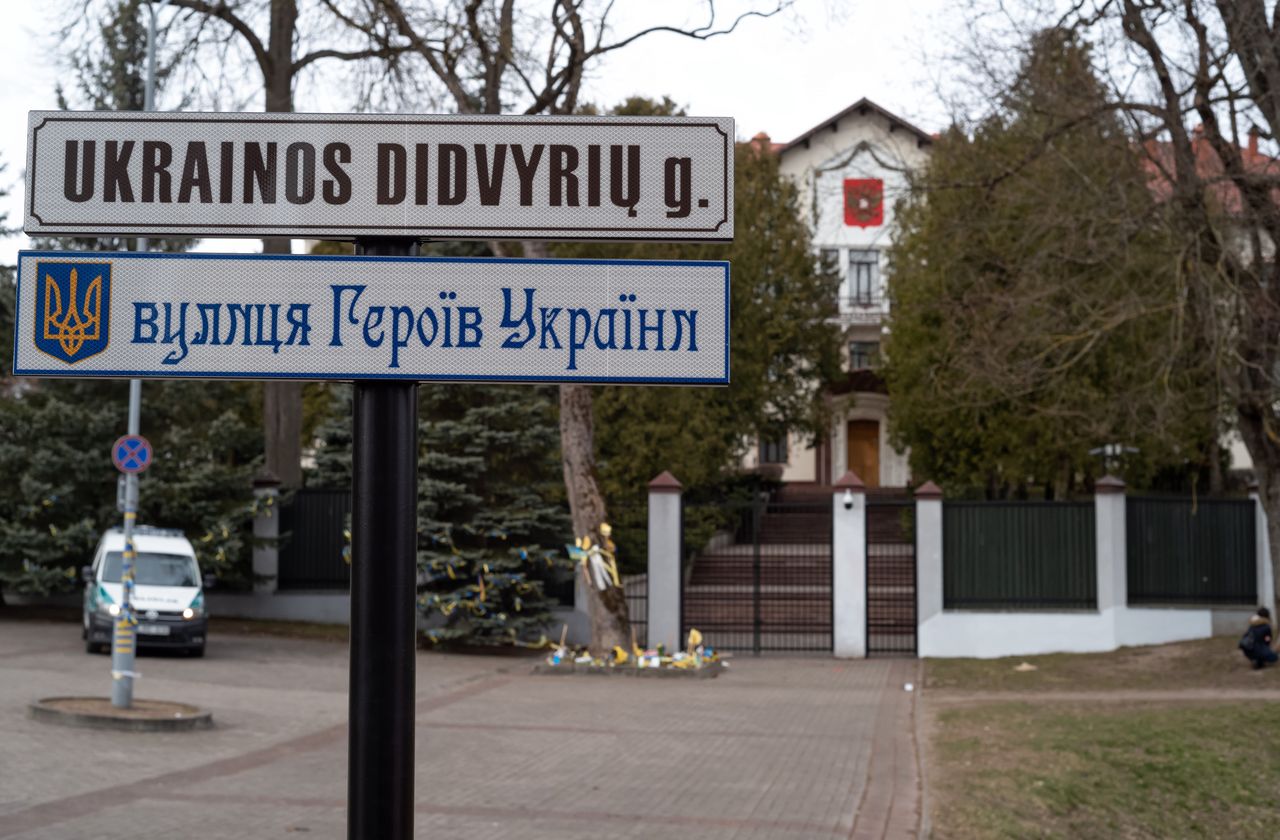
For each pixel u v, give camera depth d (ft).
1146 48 58.08
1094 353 70.64
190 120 11.96
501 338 11.71
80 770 36.17
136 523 83.25
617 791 36.65
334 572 90.48
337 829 30.30
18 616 85.15
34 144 11.94
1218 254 58.18
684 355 11.66
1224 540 79.71
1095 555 79.66
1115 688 62.95
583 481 73.77
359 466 11.67
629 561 96.07
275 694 56.54
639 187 11.84
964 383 64.49
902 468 167.12
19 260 11.80
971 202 63.41
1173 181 58.49
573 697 60.18
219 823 30.45
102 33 79.36
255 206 11.89
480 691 62.18
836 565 80.64
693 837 30.73
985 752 41.14
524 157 11.87
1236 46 56.65
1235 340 57.47
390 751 11.15
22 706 47.01
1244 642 65.87
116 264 11.79
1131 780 37.50
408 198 11.86
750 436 129.80
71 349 11.75
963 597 80.53
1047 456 105.29
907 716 54.13
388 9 69.15
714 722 52.03
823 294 136.98
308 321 11.74
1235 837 34.58
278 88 93.25
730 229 11.80
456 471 82.53
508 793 36.01
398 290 11.75
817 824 32.27
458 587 83.25
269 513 86.89
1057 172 60.39
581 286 11.72
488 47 69.41
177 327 11.76
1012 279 62.34
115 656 46.26
